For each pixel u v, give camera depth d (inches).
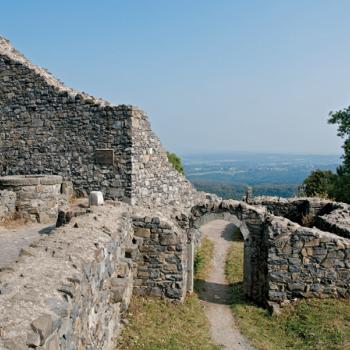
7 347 154.8
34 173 735.1
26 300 193.2
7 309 181.8
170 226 474.9
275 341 406.6
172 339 374.0
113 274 358.9
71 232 332.8
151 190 739.4
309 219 781.3
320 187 1368.1
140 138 706.2
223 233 994.7
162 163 780.0
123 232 421.7
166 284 475.8
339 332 400.2
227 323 447.5
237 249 815.7
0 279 216.7
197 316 451.8
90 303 269.6
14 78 736.3
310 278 482.0
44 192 653.3
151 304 458.6
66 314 200.4
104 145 695.1
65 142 716.0
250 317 466.6
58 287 216.2
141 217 479.2
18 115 738.2
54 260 255.0
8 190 639.8
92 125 700.0
